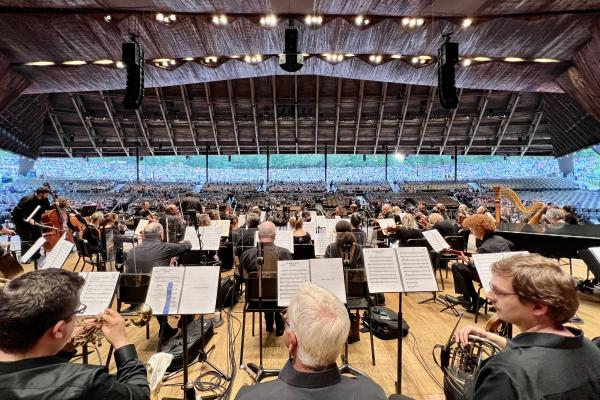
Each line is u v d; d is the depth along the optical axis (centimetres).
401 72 1179
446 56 700
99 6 657
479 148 2383
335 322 99
